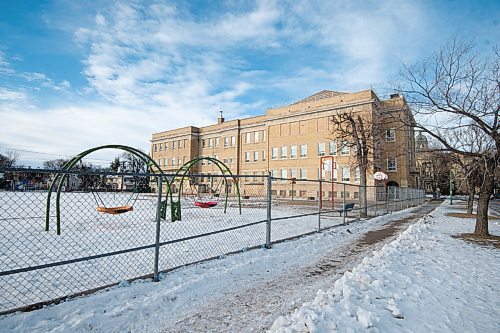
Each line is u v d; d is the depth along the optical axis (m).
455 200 50.47
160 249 7.71
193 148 64.94
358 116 20.16
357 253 8.27
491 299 4.72
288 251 7.93
